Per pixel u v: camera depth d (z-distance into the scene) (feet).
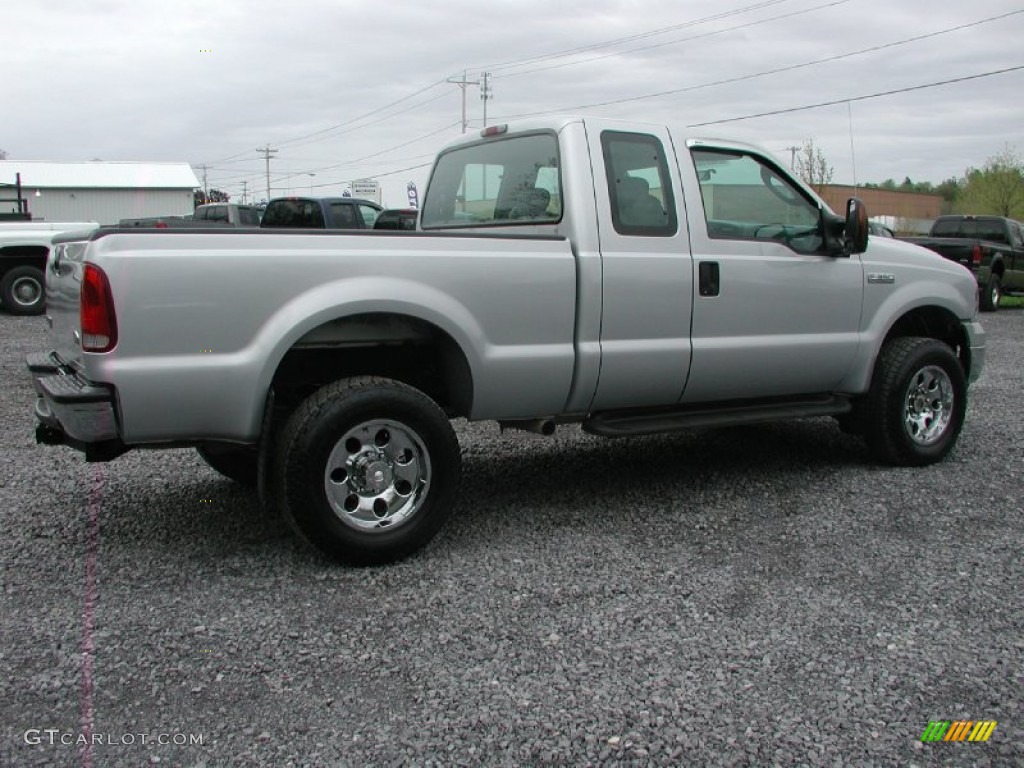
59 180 184.65
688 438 22.29
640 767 8.83
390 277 13.51
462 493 17.56
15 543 14.60
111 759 8.85
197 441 13.21
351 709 9.77
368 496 13.62
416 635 11.48
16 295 47.47
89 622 11.76
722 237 16.76
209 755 8.94
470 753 9.01
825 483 18.29
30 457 19.99
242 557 14.07
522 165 16.57
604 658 10.92
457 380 14.84
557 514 16.29
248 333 12.71
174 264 12.24
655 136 16.20
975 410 25.77
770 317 17.31
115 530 15.28
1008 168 167.84
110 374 12.06
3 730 9.32
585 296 15.11
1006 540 15.01
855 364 18.67
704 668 10.70
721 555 14.30
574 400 15.53
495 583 13.12
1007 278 62.39
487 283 14.28
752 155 17.40
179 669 10.57
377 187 134.41
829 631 11.68
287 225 54.54
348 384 13.41
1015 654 11.13
